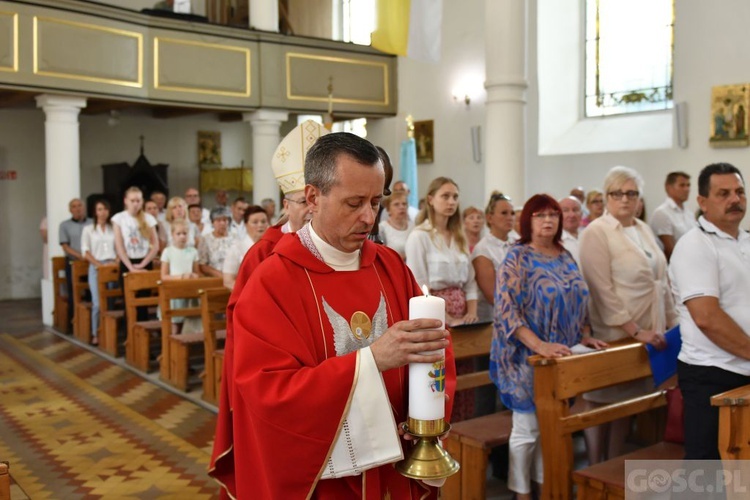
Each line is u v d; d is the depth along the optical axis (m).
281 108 11.04
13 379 6.47
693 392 2.90
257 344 1.66
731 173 2.85
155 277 7.03
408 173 11.37
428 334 1.58
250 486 1.77
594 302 3.82
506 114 7.98
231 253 5.39
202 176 13.99
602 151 9.57
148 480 4.05
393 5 7.44
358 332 1.77
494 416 3.85
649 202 8.97
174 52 10.01
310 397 1.58
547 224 3.39
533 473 3.55
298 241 1.80
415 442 1.67
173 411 5.44
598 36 10.18
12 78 8.49
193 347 6.87
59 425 5.09
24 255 12.51
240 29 10.62
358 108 11.90
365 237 1.73
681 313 2.98
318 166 1.68
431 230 4.26
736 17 7.95
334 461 1.61
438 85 11.61
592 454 3.89
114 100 9.77
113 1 12.77
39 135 12.52
